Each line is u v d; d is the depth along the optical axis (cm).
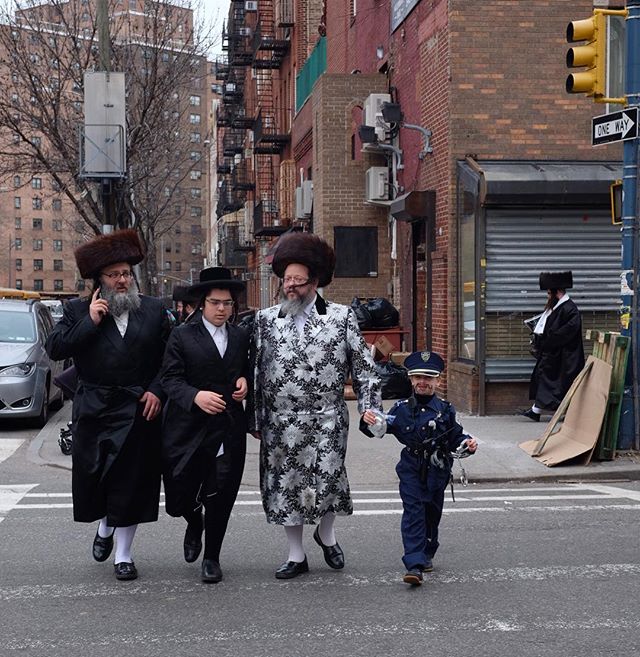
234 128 4947
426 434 606
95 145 1730
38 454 1161
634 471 1002
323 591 587
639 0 1023
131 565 617
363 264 1961
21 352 1411
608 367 1034
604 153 1409
